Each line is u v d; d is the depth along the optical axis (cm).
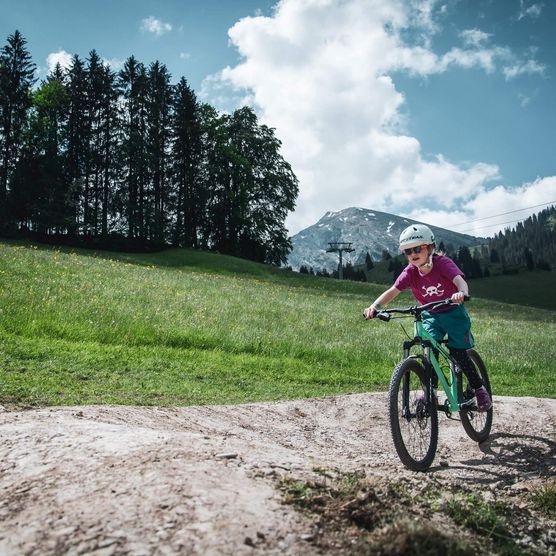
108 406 586
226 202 6456
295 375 1051
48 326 1098
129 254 5059
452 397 520
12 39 5725
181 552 227
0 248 2309
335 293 3519
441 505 327
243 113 6781
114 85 6231
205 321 1411
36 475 311
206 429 573
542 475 506
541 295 15662
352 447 609
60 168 5684
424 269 514
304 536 250
